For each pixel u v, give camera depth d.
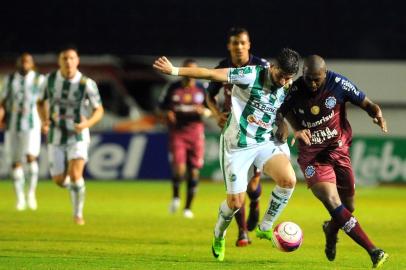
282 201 28.05
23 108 48.97
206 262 28.56
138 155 72.94
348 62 91.06
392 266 28.52
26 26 91.38
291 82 27.69
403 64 90.75
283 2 92.00
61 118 40.00
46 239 34.62
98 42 92.19
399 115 89.56
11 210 48.72
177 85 48.31
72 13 92.06
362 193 66.75
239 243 33.56
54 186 68.56
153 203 55.12
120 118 86.56
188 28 92.19
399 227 42.59
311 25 92.00
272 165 27.67
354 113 84.94
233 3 91.88
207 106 34.06
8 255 29.53
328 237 29.47
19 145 49.25
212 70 26.62
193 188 47.16
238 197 27.72
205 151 73.50
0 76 86.56
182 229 39.78
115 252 30.89
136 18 92.56
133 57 88.88
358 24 92.38
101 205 53.09
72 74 39.44
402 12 92.12
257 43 91.69
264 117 27.52
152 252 31.12
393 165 72.44
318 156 28.59
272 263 28.67
